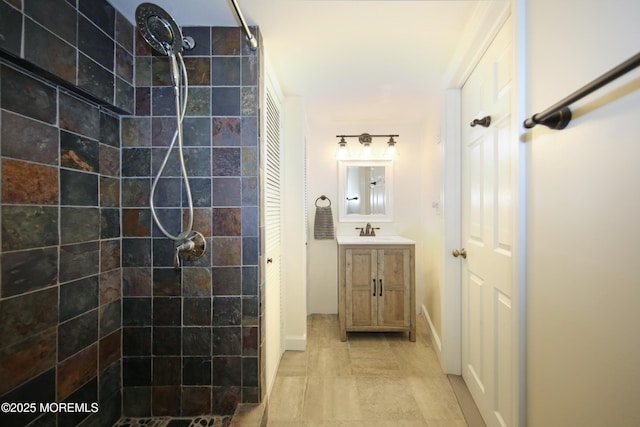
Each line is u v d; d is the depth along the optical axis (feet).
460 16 4.07
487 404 4.44
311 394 5.31
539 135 2.91
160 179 4.42
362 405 5.01
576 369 2.44
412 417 4.72
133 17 4.22
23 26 2.78
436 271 6.97
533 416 3.05
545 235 2.83
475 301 5.01
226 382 4.46
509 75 3.64
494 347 4.20
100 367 4.01
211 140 4.41
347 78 5.98
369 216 9.24
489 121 4.28
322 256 9.27
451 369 5.89
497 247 4.10
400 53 5.03
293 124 6.91
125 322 4.43
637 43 1.86
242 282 4.46
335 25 4.29
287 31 4.45
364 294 7.48
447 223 5.82
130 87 4.30
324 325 8.45
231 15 4.11
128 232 4.41
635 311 1.91
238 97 4.41
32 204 3.07
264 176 4.77
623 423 2.01
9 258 2.86
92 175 3.86
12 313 2.90
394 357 6.62
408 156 9.14
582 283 2.37
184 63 4.39
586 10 2.28
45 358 3.24
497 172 4.07
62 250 3.43
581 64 2.34
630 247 1.94
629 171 1.94
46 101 3.21
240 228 4.44
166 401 4.45
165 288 4.44
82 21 3.44
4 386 2.85
